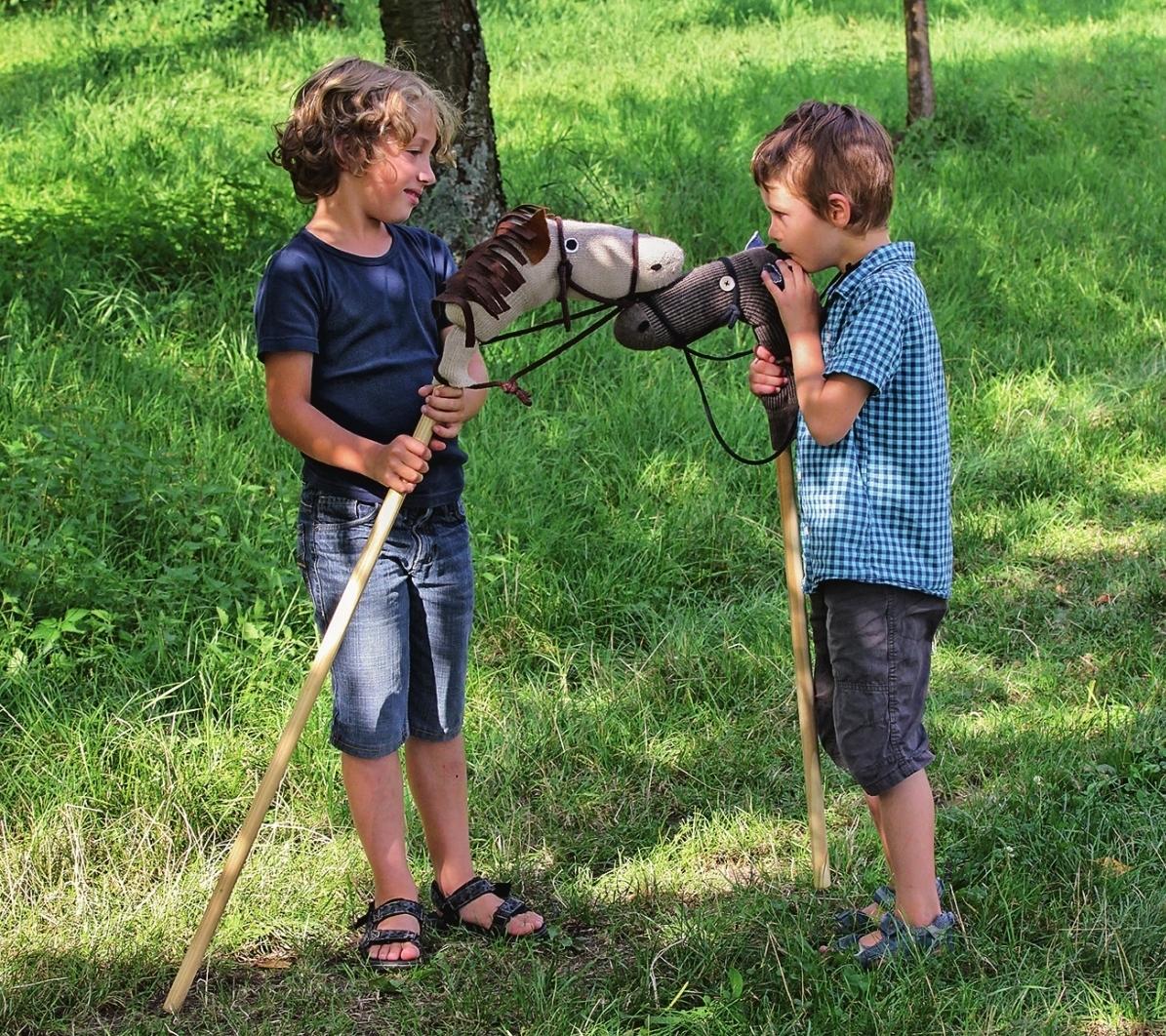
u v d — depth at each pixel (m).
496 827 3.44
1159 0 17.61
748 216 8.07
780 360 2.88
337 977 2.94
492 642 4.31
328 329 2.84
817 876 3.11
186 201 7.44
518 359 6.13
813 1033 2.65
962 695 4.06
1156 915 2.94
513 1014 2.77
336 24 14.82
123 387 5.62
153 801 3.47
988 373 6.50
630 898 3.18
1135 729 3.75
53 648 3.95
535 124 10.41
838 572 2.78
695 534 4.91
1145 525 5.17
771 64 13.34
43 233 6.94
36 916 3.09
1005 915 2.95
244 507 4.75
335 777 3.59
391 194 2.81
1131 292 7.63
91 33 14.65
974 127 10.67
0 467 4.67
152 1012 2.82
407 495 2.90
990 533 5.11
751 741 3.83
